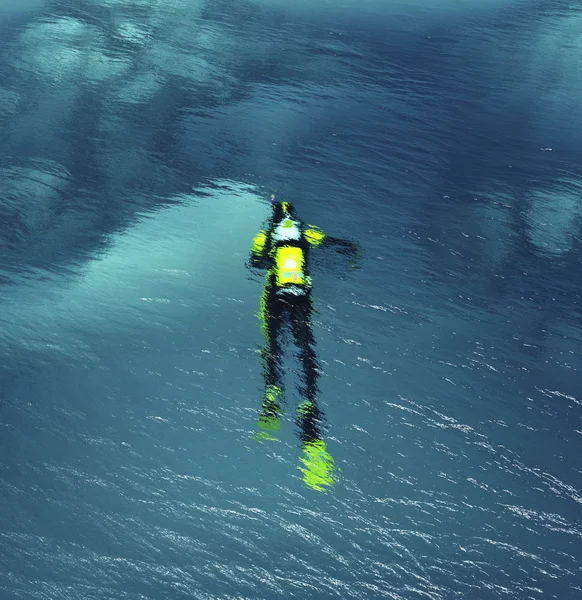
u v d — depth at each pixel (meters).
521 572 8.48
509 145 18.83
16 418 9.78
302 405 10.48
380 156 17.70
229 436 9.86
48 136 17.11
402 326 12.25
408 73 22.78
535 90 22.19
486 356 11.80
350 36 25.36
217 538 8.48
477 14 28.97
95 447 9.49
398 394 10.89
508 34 26.92
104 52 22.09
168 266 12.95
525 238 14.94
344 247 13.98
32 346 11.01
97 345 11.16
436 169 17.38
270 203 15.27
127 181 15.55
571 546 8.87
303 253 12.54
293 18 26.58
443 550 8.64
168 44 23.11
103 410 10.06
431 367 11.46
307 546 8.50
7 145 16.56
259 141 17.81
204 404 10.33
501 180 17.12
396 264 13.77
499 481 9.66
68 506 8.67
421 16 28.17
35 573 7.91
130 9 25.98
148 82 20.38
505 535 8.91
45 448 9.40
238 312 12.06
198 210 14.77
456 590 8.21
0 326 11.30
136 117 18.38
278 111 19.44
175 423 9.97
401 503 9.18
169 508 8.77
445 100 21.12
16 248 13.11
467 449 10.10
